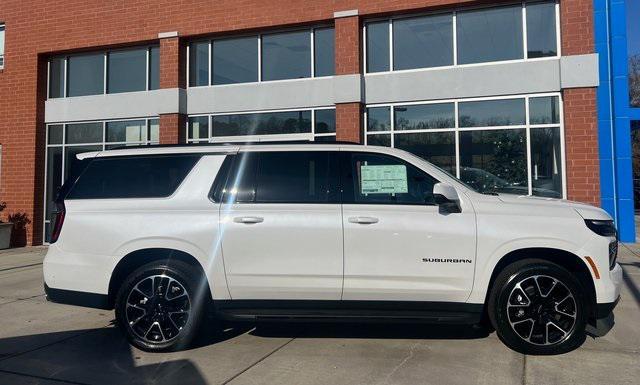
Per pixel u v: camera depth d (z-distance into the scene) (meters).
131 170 5.43
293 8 12.39
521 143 10.99
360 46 12.05
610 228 4.97
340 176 5.19
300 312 5.07
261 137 12.86
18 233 14.37
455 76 11.38
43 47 14.57
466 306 4.92
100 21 14.05
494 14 11.35
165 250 5.22
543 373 4.45
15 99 14.74
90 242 5.20
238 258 5.05
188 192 5.26
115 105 13.98
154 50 13.98
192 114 13.41
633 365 4.62
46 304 7.21
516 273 4.85
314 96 12.37
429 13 11.74
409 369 4.58
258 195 5.18
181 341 5.07
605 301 4.81
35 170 14.45
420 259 4.91
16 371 4.64
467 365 4.66
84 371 4.64
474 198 5.05
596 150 10.41
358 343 5.32
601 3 10.95
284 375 4.48
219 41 13.43
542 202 5.10
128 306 5.13
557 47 10.96
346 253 4.96
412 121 11.73
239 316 5.10
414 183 5.13
